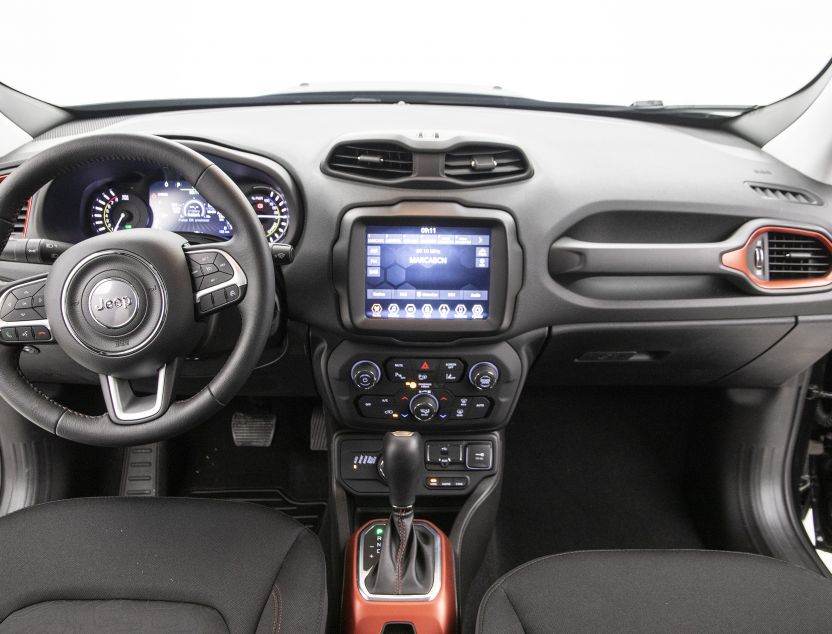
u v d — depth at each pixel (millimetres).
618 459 1985
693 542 1805
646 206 1318
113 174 1348
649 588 1049
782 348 1463
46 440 1722
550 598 1036
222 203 1017
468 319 1306
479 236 1276
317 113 1505
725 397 1793
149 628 938
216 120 1469
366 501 1523
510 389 1411
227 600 996
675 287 1377
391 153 1273
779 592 1036
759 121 1582
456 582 1311
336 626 1396
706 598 1024
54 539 1089
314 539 1151
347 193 1271
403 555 1199
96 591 997
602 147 1424
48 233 1335
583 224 1340
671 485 1958
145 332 994
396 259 1287
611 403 1987
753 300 1365
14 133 1506
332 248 1288
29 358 1407
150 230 1023
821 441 1669
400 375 1380
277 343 1371
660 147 1457
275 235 1351
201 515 1165
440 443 1496
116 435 1036
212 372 1382
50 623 941
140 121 1505
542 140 1420
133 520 1143
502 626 996
